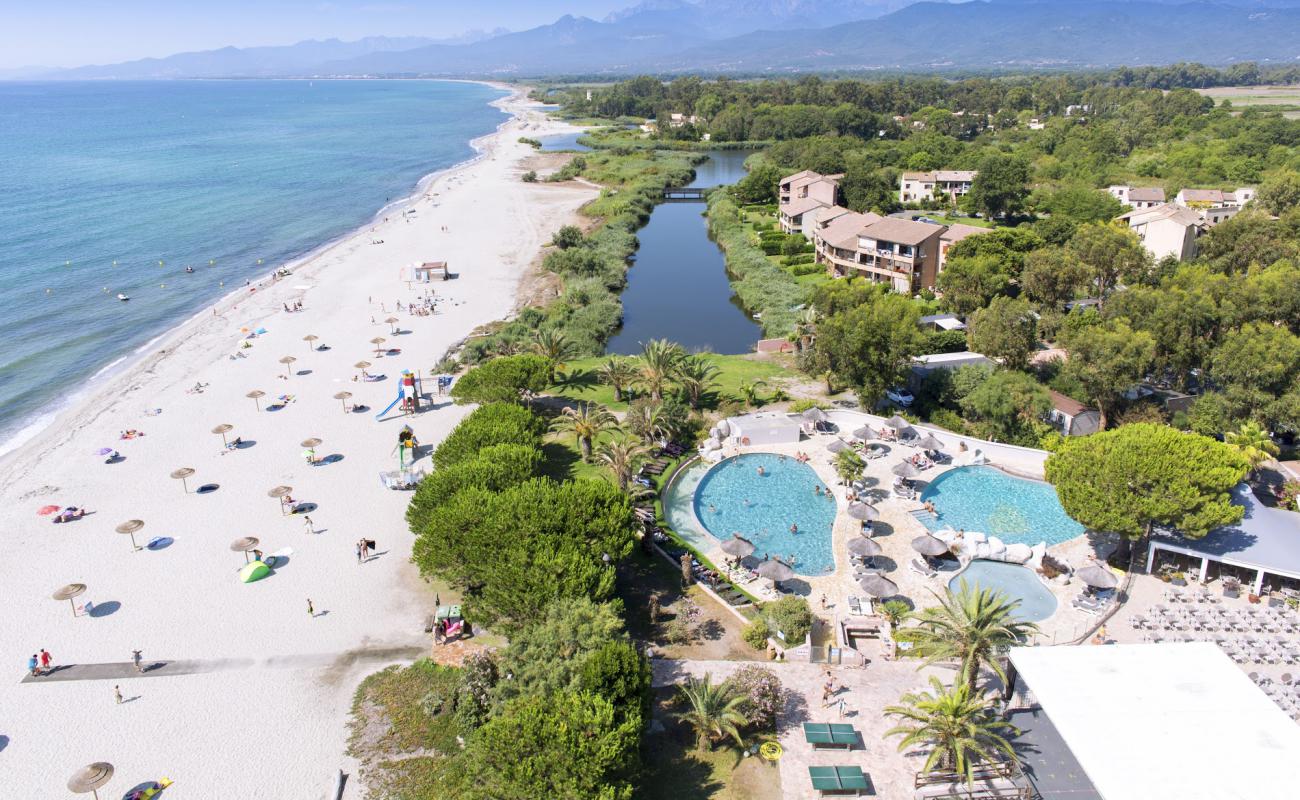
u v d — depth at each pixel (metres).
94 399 86.75
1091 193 152.62
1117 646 37.81
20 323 111.25
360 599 53.12
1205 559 50.75
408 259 144.00
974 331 83.38
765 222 167.25
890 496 64.06
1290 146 190.62
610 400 84.62
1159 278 98.38
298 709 43.59
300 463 72.38
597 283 124.06
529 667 39.53
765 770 38.34
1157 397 76.44
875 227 125.81
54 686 45.50
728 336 111.25
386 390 88.69
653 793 37.09
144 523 62.66
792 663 45.75
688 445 73.69
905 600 51.16
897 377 76.38
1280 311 74.12
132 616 51.53
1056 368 82.50
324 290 126.12
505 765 34.12
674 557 56.28
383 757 40.22
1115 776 30.61
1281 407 64.62
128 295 124.31
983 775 36.12
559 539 48.94
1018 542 58.16
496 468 57.22
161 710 43.69
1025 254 111.50
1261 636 46.47
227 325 110.19
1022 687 41.91
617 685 37.97
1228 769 30.83
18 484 68.75
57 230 161.50
